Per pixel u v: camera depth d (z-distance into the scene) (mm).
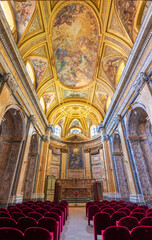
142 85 7383
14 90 7684
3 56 6781
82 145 21484
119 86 10367
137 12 7758
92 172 18953
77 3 8961
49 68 12828
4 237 2244
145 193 7859
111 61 11914
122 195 11828
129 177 9156
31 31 9016
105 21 9430
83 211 10609
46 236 2271
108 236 2412
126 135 9953
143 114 9273
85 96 17562
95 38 10992
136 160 8836
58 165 19484
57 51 11969
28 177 12469
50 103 16781
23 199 11453
